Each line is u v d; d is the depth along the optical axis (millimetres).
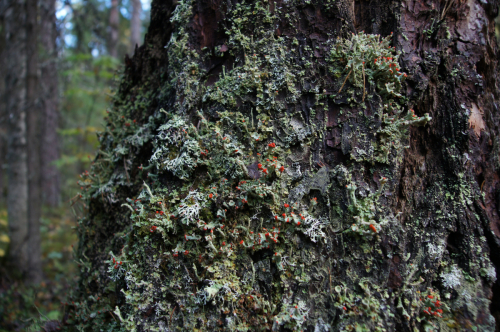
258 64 1700
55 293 4164
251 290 1517
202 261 1568
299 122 1659
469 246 1620
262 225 1581
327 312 1472
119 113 2367
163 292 1568
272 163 1573
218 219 1583
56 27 4688
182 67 1817
